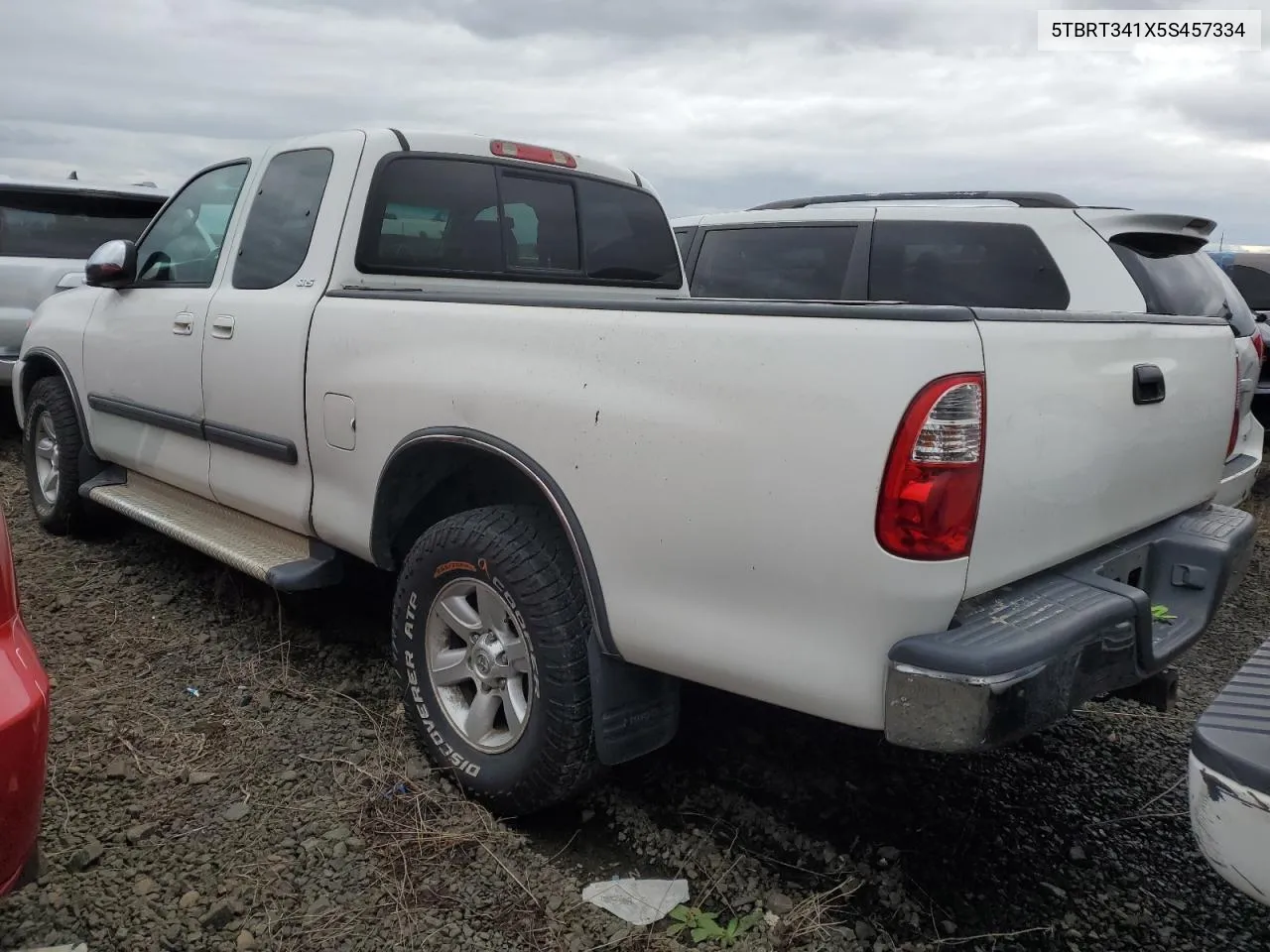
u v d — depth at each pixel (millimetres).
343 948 2312
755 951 2363
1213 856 1823
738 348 2232
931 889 2645
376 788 2939
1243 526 3068
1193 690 3979
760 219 6066
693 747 3324
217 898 2447
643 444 2393
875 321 2064
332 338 3254
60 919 2348
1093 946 2449
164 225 4473
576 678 2633
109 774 2938
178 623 4109
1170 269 5066
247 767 3045
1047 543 2334
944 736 2006
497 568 2713
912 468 2006
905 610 2049
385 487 3100
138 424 4438
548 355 2619
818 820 2936
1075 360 2348
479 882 2568
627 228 4391
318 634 4039
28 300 7090
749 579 2248
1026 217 5168
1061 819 3000
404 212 3547
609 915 2477
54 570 4645
